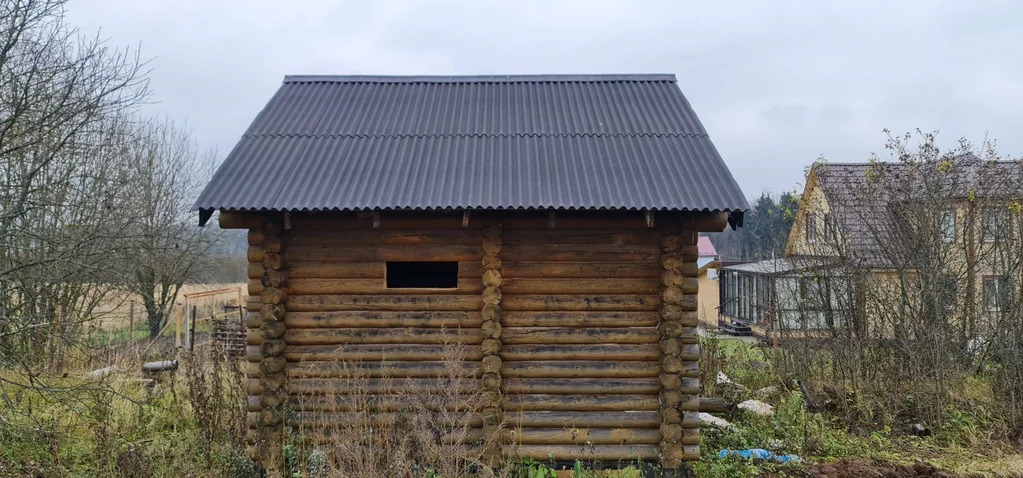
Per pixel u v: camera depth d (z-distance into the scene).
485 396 6.79
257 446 6.71
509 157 7.38
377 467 6.20
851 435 9.60
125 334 18.84
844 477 7.75
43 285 10.96
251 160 7.10
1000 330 11.00
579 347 6.96
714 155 7.32
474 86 9.64
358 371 6.83
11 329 9.38
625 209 6.27
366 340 6.95
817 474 7.81
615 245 6.93
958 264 12.34
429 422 6.49
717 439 8.83
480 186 6.68
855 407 10.37
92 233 11.29
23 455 7.79
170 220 22.11
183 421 8.72
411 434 6.28
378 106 8.77
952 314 11.59
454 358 6.61
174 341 18.34
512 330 6.94
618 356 6.94
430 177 6.89
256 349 6.88
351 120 8.26
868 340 11.32
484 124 8.27
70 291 12.70
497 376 6.81
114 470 7.12
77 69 10.27
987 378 10.91
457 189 6.62
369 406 6.87
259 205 6.27
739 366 13.44
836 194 12.77
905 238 11.80
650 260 6.94
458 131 8.05
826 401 10.80
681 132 7.91
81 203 11.14
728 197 6.42
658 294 6.93
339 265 6.96
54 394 8.66
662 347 6.79
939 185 11.75
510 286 6.93
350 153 7.39
